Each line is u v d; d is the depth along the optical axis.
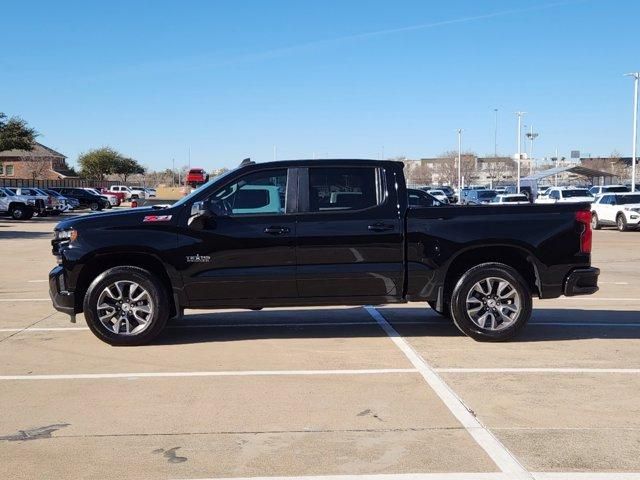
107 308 8.00
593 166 102.44
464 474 4.45
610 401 5.94
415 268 8.04
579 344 8.12
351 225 7.98
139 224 7.97
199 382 6.58
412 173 109.75
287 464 4.64
